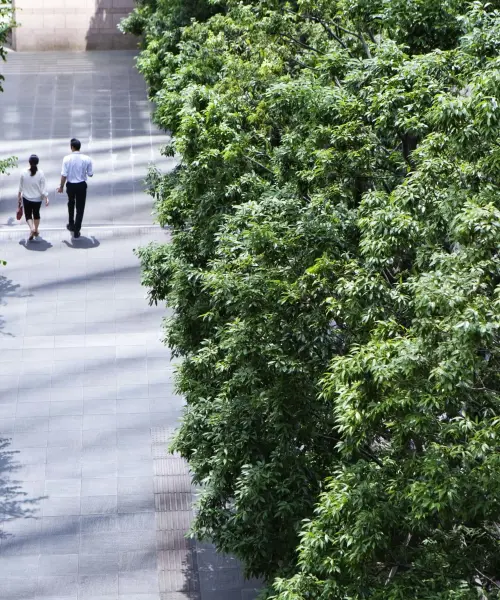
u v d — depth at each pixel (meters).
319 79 38.44
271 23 46.88
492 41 31.17
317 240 29.69
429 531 25.25
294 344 28.81
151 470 43.22
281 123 39.72
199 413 34.19
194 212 39.66
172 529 40.00
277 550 30.00
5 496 41.12
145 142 78.31
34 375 49.25
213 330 37.00
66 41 101.44
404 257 28.81
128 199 68.62
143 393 48.56
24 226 63.91
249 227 31.33
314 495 29.48
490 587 24.97
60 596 36.41
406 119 30.34
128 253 61.50
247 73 45.00
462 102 25.75
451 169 26.69
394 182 32.84
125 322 54.38
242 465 30.36
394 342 23.22
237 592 37.09
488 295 24.38
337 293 28.33
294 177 34.53
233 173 37.56
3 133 78.19
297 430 29.33
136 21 78.69
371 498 23.55
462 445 22.91
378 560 25.39
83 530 39.69
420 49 37.88
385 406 22.67
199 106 41.66
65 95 87.31
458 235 23.36
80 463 43.38
